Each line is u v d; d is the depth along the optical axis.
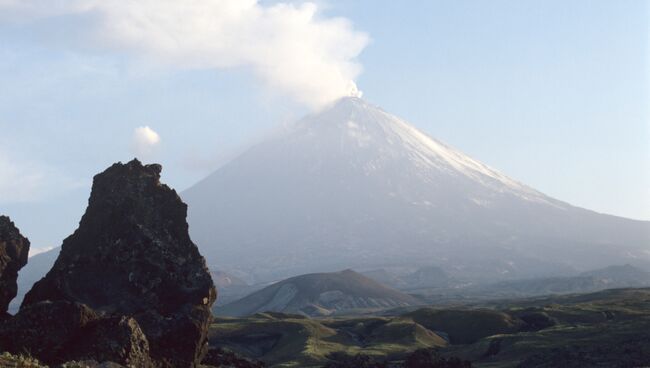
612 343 160.88
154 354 57.75
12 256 61.72
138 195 66.31
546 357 160.12
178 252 64.81
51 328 52.88
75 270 62.19
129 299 61.03
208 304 62.81
